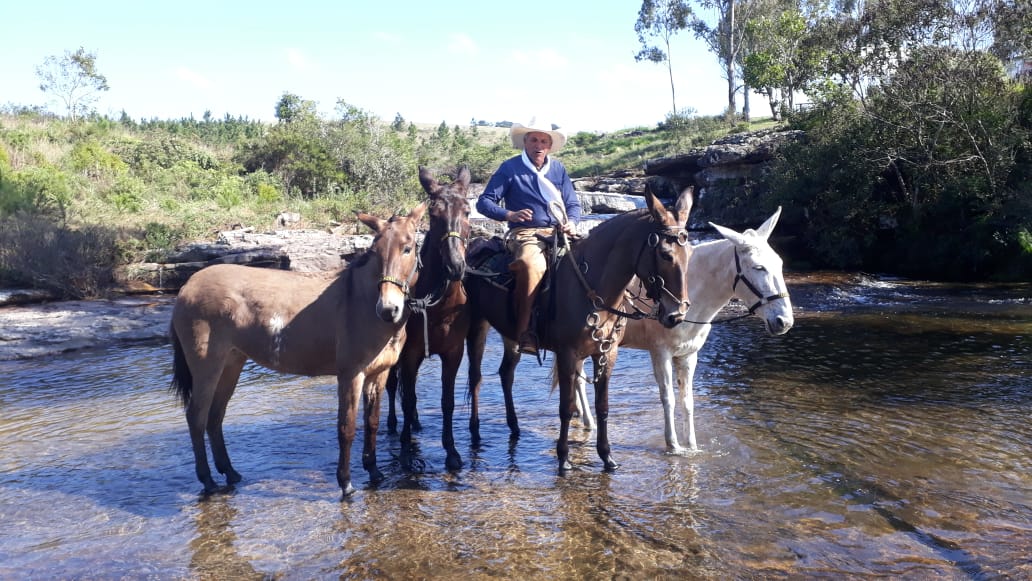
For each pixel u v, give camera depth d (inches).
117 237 698.2
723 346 435.2
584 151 2225.6
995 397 301.4
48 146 1095.0
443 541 178.9
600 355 218.4
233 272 214.1
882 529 178.9
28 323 506.0
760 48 1595.7
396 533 184.1
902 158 858.8
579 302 209.6
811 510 191.5
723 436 257.3
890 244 914.7
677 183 1270.9
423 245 223.6
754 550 169.8
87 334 494.3
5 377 389.7
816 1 1779.0
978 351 403.5
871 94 935.0
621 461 236.1
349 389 204.2
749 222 1049.5
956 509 189.5
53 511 204.5
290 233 778.2
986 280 790.5
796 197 922.1
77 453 258.2
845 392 316.8
